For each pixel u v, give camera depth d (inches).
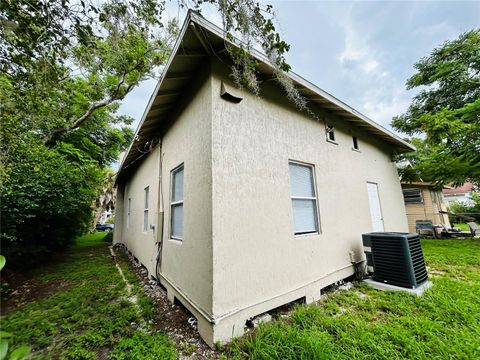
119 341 91.1
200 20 93.5
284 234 125.6
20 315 119.3
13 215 171.8
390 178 270.4
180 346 89.4
